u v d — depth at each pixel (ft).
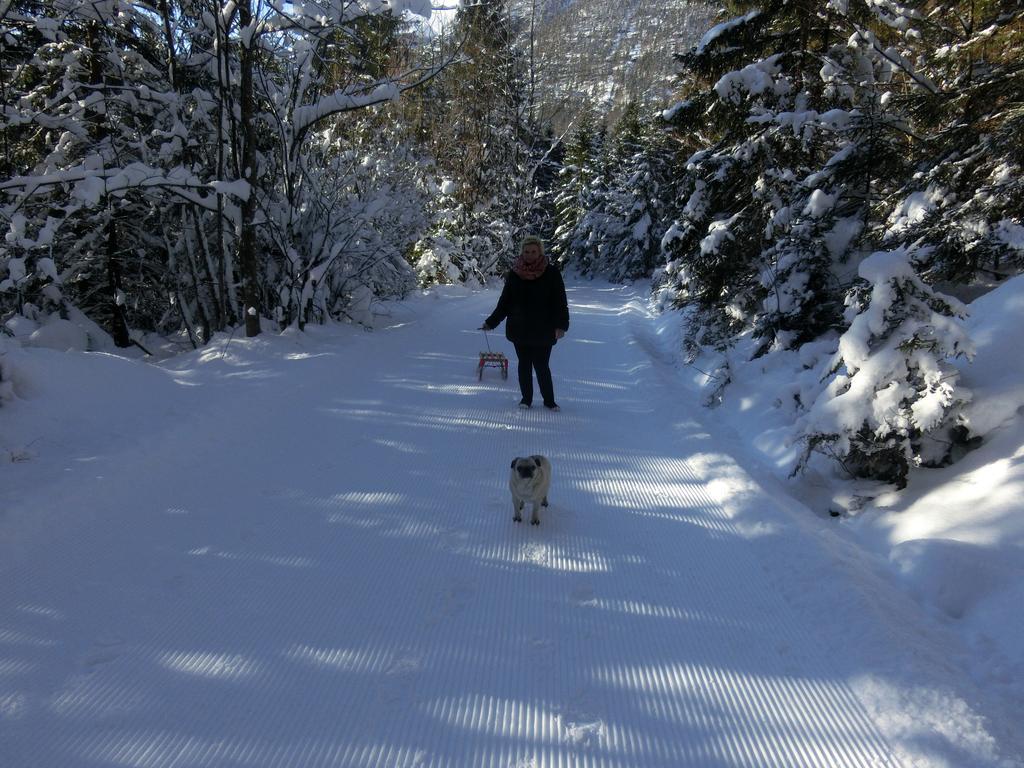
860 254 26.58
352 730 7.97
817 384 18.95
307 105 34.42
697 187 37.73
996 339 15.55
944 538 12.32
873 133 25.57
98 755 7.47
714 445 18.76
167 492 14.89
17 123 28.73
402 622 10.25
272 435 19.15
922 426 14.05
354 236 35.73
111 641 9.53
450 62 33.78
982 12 26.35
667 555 12.65
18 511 12.69
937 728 7.82
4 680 8.64
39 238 23.52
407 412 22.07
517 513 13.93
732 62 36.91
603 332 43.91
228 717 8.12
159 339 39.50
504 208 88.38
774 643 9.86
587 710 8.43
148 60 33.09
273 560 12.08
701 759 7.67
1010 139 20.06
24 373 18.33
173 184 25.30
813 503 16.35
